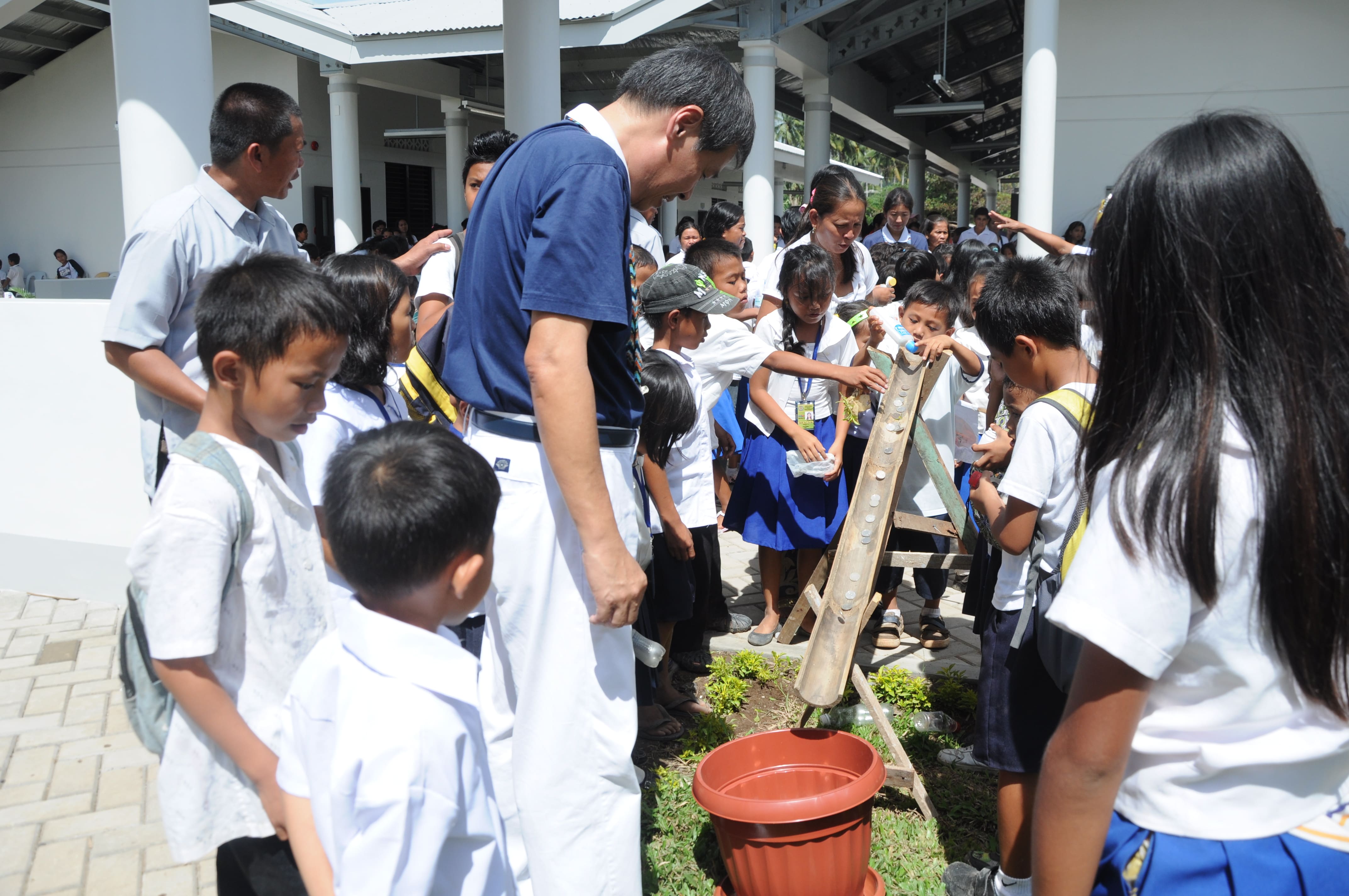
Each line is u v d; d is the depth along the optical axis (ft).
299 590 6.04
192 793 5.60
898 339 12.40
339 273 8.36
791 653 14.02
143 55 13.69
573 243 6.06
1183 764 3.95
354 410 8.26
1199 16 36.52
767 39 36.55
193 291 9.77
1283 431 3.57
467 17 43.62
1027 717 7.86
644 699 11.43
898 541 13.87
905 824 9.81
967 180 86.43
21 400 16.25
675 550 11.41
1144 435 3.79
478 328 6.75
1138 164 3.93
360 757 4.44
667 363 11.06
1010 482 7.52
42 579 16.56
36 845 9.53
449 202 57.98
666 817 9.99
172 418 9.74
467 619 9.43
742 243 26.00
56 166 63.82
